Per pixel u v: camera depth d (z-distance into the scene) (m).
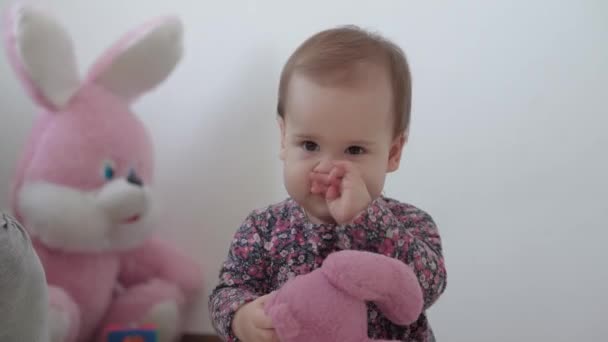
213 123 1.34
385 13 1.23
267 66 1.30
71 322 1.09
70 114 1.12
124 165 1.17
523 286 1.23
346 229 0.67
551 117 1.19
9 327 0.62
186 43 1.32
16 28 1.04
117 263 1.28
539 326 1.23
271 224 0.77
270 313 0.56
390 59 0.67
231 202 1.36
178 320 1.31
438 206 1.25
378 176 0.65
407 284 0.56
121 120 1.18
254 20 1.29
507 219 1.23
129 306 1.25
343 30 0.71
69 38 1.13
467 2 1.20
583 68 1.17
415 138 1.24
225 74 1.32
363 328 0.56
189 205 1.38
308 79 0.63
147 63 1.20
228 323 0.66
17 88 1.33
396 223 0.69
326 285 0.56
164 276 1.33
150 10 1.32
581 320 1.22
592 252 1.20
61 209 1.08
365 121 0.62
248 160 1.34
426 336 0.74
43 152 1.11
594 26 1.16
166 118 1.35
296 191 0.65
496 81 1.21
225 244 1.38
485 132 1.22
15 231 0.64
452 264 1.25
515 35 1.19
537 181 1.21
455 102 1.22
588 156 1.19
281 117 0.71
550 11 1.17
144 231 1.23
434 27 1.21
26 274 0.63
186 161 1.36
